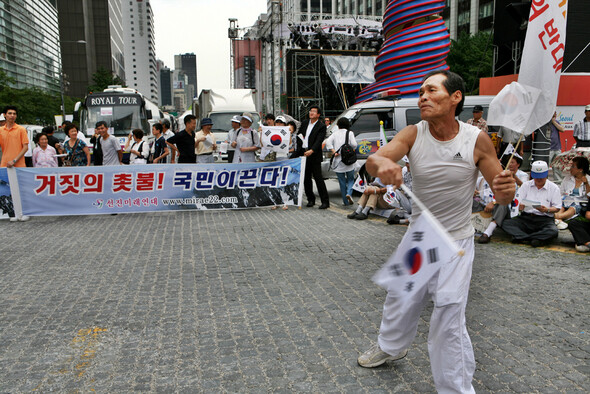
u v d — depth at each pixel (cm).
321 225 738
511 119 289
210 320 371
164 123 1012
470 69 3100
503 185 207
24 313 393
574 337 329
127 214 846
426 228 213
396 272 227
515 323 355
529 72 281
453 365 226
